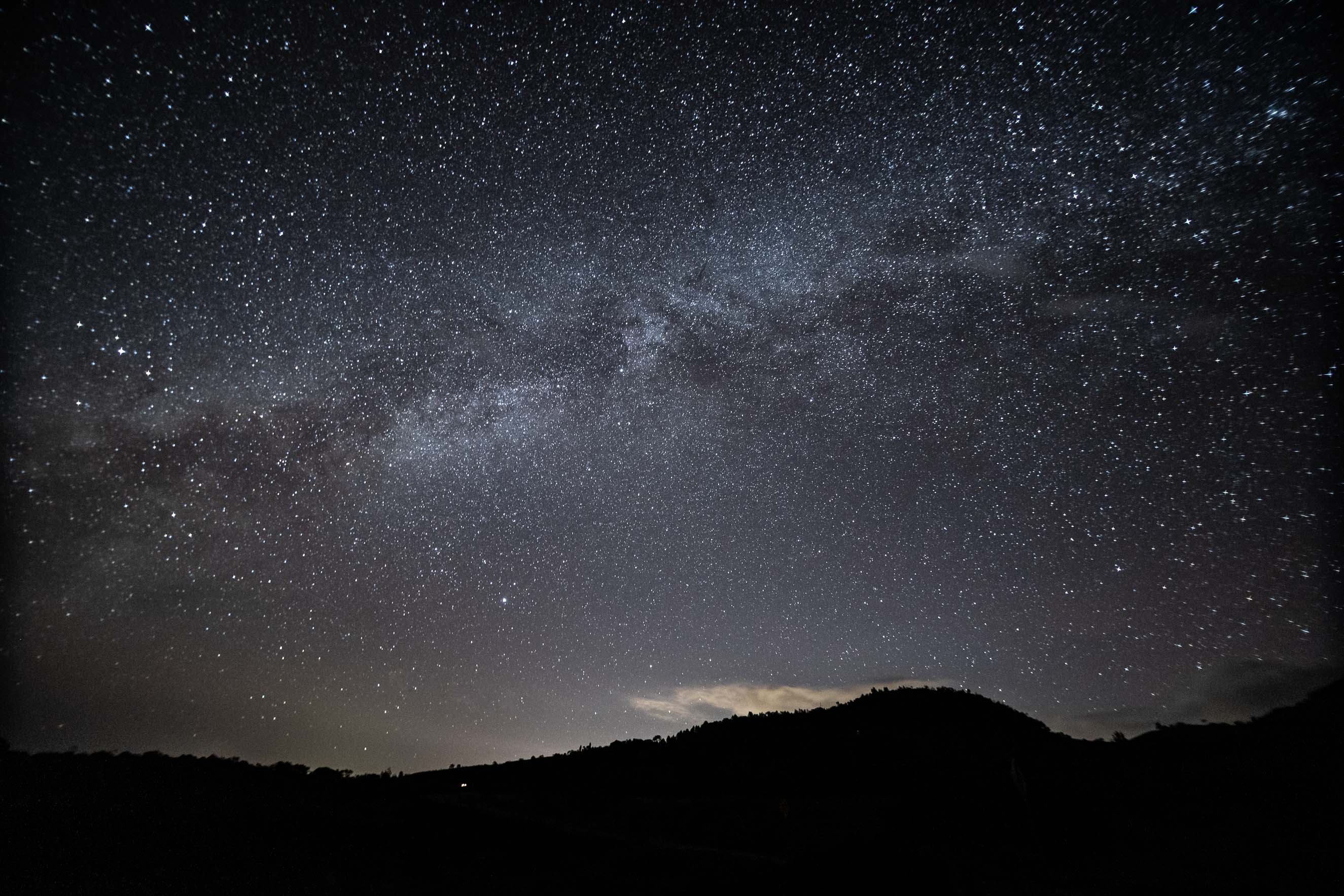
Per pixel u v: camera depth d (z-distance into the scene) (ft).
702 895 28.94
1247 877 28.78
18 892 27.48
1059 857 33.53
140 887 28.81
